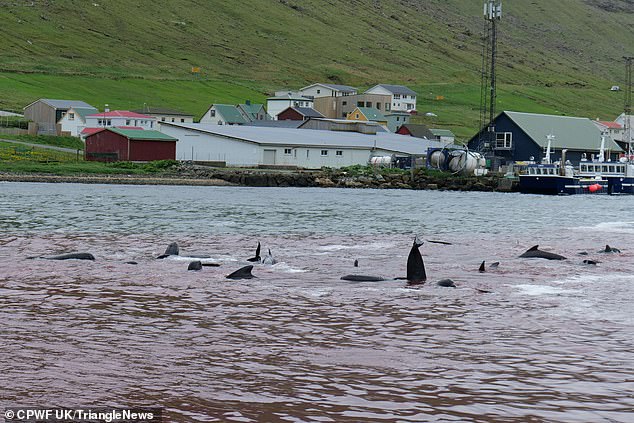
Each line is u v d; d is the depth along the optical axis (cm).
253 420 3084
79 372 3625
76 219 10931
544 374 3734
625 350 4197
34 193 15950
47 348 4009
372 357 3978
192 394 3366
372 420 3108
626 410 3266
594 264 7469
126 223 10594
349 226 10875
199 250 8025
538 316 5044
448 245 8944
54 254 7456
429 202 17275
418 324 4753
